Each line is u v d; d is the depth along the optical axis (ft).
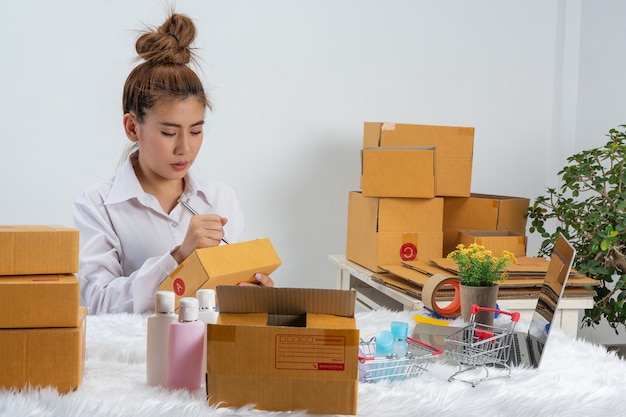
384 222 8.13
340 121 10.32
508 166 10.93
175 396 3.49
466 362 4.07
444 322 5.24
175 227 7.20
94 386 3.61
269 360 3.39
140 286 5.94
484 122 10.79
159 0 9.66
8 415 3.13
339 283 9.34
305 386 3.39
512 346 4.59
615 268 8.50
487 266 5.29
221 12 9.82
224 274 5.25
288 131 10.18
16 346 3.43
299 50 10.11
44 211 9.55
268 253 5.67
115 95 9.65
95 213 6.95
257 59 10.00
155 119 6.56
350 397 3.37
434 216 8.24
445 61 10.57
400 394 3.63
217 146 9.97
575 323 7.11
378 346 4.03
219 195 7.63
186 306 3.67
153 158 6.73
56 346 3.47
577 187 8.91
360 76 10.32
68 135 9.55
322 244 10.45
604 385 3.94
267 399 3.40
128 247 7.06
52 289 3.46
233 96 9.96
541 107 10.98
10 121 9.34
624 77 10.34
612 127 10.50
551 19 10.87
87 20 9.47
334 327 3.52
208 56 9.82
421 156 8.10
